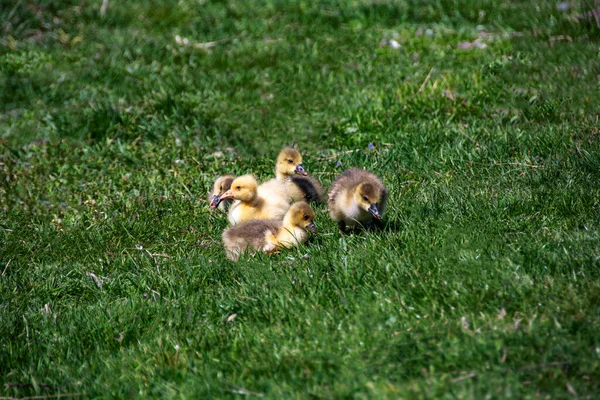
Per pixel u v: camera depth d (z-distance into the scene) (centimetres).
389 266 952
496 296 850
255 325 901
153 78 1995
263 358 821
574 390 689
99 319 975
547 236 993
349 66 2002
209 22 2369
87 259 1199
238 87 1925
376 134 1556
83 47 2208
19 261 1206
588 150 1234
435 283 898
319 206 1287
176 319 956
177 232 1246
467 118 1560
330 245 1072
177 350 873
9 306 1052
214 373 818
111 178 1501
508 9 2181
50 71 2039
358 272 955
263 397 755
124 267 1149
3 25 2309
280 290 954
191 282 1042
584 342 746
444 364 750
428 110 1619
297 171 1283
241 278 1020
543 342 754
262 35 2269
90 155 1605
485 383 708
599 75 1673
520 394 691
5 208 1416
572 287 841
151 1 2523
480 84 1708
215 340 886
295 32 2255
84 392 830
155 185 1444
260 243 1120
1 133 1719
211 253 1149
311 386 760
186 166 1511
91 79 1989
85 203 1410
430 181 1274
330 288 940
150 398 803
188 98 1850
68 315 1015
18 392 851
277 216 1276
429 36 2097
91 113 1750
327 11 2377
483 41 2003
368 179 1147
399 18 2270
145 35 2302
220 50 2173
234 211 1267
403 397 708
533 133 1395
